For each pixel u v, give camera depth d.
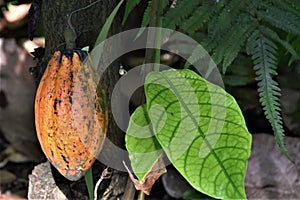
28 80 2.06
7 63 2.08
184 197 1.60
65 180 1.19
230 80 1.56
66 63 1.01
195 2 1.11
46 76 1.02
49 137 1.02
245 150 0.94
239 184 0.92
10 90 2.07
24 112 2.05
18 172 1.90
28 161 1.95
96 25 1.13
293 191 1.60
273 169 1.63
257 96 1.72
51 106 1.01
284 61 1.65
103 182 1.18
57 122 1.01
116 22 1.17
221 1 1.12
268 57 1.09
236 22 1.11
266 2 1.12
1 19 2.01
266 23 1.22
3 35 2.04
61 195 1.19
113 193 1.19
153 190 1.69
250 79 1.56
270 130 1.75
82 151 1.03
